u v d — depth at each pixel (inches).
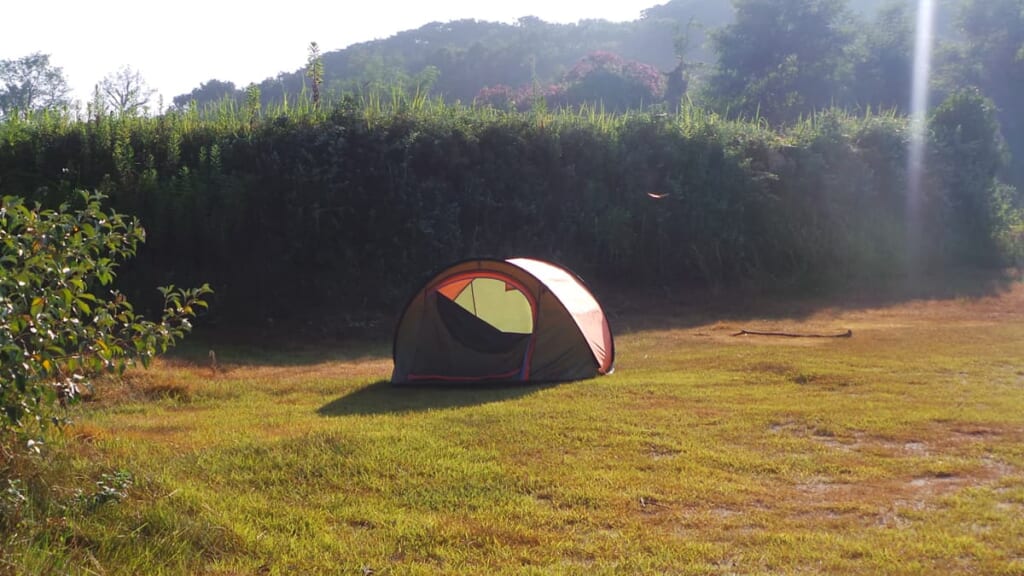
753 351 575.2
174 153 704.4
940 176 1007.0
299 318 695.7
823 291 879.7
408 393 454.9
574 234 839.7
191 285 671.1
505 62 2268.7
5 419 223.3
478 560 218.4
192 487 259.8
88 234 246.2
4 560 189.6
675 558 219.5
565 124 861.8
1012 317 740.7
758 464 301.6
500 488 274.1
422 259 743.7
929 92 1523.1
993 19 1583.4
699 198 882.1
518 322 491.8
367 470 287.7
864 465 303.0
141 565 205.0
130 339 252.1
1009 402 402.6
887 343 601.9
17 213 237.9
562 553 223.8
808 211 938.7
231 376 507.8
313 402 433.1
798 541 230.4
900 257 969.5
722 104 1428.4
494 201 797.9
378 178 730.2
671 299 842.8
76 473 246.7
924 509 257.3
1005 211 1063.6
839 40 1515.7
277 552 220.2
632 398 417.4
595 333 502.0
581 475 287.1
